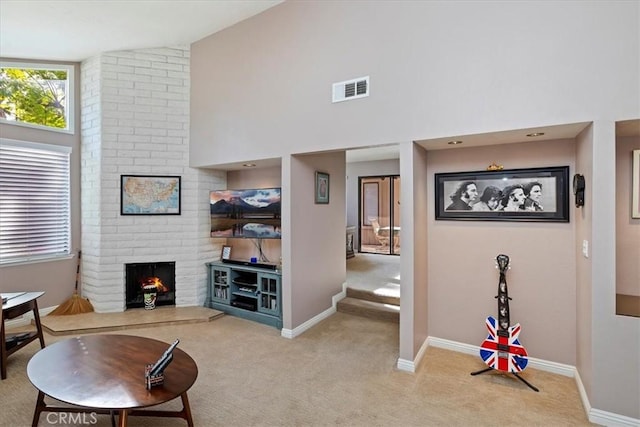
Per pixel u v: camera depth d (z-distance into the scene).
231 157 4.20
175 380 2.06
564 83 2.37
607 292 2.28
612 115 2.24
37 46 3.98
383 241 8.02
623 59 2.21
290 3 3.67
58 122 4.46
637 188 2.64
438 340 3.51
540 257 3.01
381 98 3.11
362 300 4.73
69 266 4.51
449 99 2.79
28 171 4.12
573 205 2.86
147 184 4.49
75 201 4.55
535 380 2.85
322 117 3.45
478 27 2.66
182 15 3.74
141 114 4.46
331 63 3.39
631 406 2.21
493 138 2.86
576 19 2.33
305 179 4.00
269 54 3.84
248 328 4.05
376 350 3.44
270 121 3.84
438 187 3.46
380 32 3.11
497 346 2.85
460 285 3.38
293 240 3.80
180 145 4.62
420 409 2.45
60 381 1.98
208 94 4.41
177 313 4.39
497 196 3.17
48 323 3.99
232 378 2.88
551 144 2.94
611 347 2.27
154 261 4.57
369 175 8.03
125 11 3.47
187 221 4.68
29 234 4.14
